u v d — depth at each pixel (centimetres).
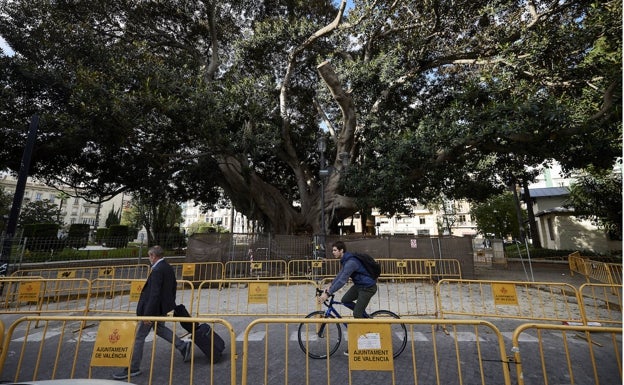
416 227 6169
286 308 725
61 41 1177
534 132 911
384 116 1406
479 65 1248
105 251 1558
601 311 700
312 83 1869
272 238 1166
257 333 537
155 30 1634
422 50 1292
